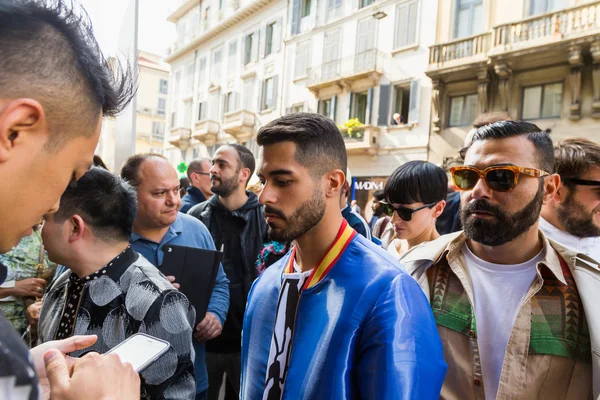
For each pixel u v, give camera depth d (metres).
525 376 1.05
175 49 26.44
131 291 1.15
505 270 1.17
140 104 37.88
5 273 0.58
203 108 22.77
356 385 0.81
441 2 12.26
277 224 0.92
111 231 1.20
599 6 9.35
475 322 1.14
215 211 2.71
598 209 1.63
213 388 2.43
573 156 1.63
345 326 0.83
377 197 3.71
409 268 1.30
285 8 17.31
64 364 0.70
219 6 22.38
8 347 0.40
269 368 0.95
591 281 1.06
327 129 0.93
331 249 0.93
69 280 1.24
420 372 0.74
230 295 2.48
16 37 0.49
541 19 10.24
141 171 1.82
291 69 16.88
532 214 1.10
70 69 0.54
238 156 2.66
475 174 1.15
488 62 10.91
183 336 1.16
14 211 0.52
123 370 0.73
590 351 1.04
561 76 10.14
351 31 14.62
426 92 12.56
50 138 0.53
